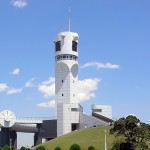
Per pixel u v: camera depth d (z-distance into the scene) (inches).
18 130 7303.2
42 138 7677.2
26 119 7372.1
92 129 5895.7
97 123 7175.2
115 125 3828.7
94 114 7765.8
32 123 7490.2
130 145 791.1
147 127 3747.5
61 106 7509.8
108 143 4906.5
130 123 3718.0
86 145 5007.4
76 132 6013.8
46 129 7618.1
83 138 5408.5
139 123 3806.6
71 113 7485.2
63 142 5398.6
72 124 7514.8
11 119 6919.3
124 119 3801.7
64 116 7440.9
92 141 5142.7
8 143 6993.1
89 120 7308.1
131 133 3740.2
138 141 3747.5
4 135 6904.5
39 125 7701.8
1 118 6860.2
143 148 3668.8
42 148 4074.8
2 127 6934.1
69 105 7509.8
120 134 3868.1
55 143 5442.9
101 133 5492.1
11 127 7066.9
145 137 3708.2
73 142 5285.4
